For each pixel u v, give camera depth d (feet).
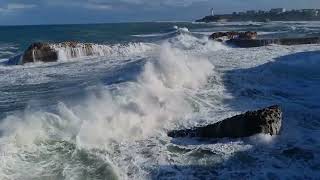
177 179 23.56
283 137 29.66
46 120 28.63
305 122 33.32
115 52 88.17
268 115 29.68
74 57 82.38
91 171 23.82
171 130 31.55
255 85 46.47
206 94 41.70
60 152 25.64
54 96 42.75
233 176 23.97
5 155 23.97
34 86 49.93
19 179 22.30
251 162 25.70
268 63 59.06
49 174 23.11
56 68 66.80
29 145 25.88
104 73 56.75
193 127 31.83
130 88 38.73
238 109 37.50
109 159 25.46
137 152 26.99
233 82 47.14
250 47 94.53
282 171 24.54
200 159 26.05
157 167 24.82
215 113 36.01
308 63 60.39
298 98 41.57
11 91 46.98
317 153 26.99
